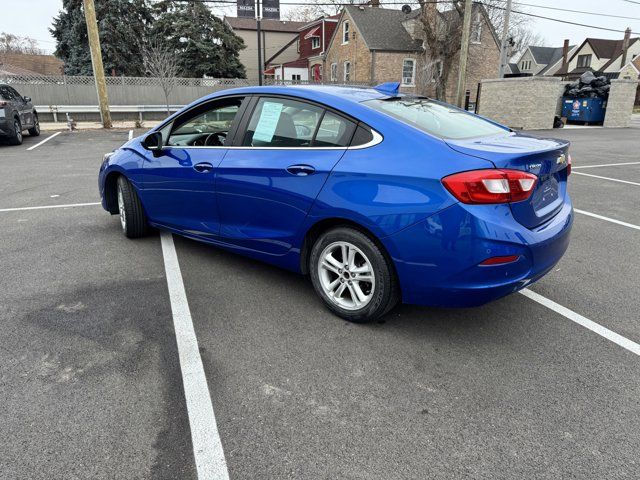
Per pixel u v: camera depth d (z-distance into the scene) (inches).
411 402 96.8
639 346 119.0
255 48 1861.5
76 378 102.3
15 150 465.7
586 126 931.3
